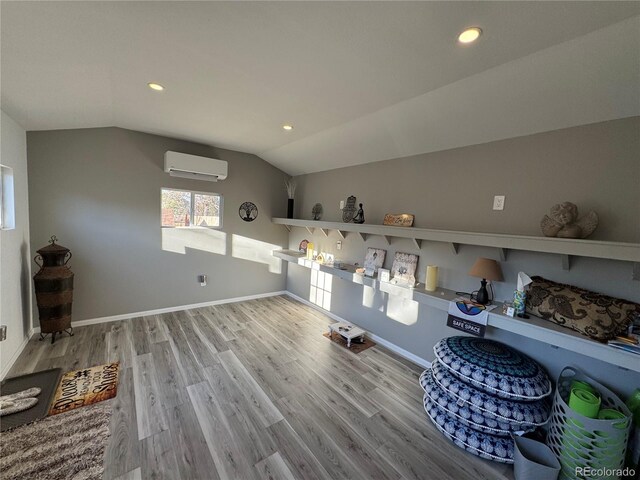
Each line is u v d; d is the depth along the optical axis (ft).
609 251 4.94
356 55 5.18
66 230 10.39
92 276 11.02
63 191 10.23
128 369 8.19
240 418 6.48
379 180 10.80
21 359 8.44
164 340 10.11
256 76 6.18
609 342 4.92
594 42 4.39
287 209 16.07
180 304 13.20
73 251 10.58
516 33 4.35
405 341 9.88
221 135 11.43
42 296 9.18
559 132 6.27
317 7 3.96
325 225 11.85
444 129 7.78
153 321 11.72
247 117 8.98
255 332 11.25
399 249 10.12
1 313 7.45
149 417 6.34
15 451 5.32
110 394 7.06
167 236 12.56
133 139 11.39
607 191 5.65
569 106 5.72
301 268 15.39
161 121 9.91
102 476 4.91
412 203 9.59
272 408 6.88
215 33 4.67
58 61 5.49
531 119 6.37
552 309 5.95
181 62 5.65
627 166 5.41
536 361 6.80
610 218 5.62
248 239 15.06
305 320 12.80
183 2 3.92
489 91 6.04
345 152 11.22
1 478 4.80
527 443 5.60
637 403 5.18
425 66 5.46
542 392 5.78
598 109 5.51
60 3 3.89
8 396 6.77
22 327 9.02
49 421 6.08
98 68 5.85
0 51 4.98
